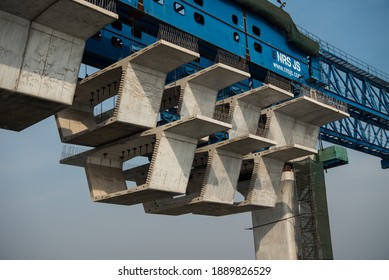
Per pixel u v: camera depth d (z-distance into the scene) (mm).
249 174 45906
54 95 24656
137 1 31156
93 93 33188
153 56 28781
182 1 34875
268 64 41719
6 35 23000
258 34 42000
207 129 31500
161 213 40094
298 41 44844
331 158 46500
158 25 33500
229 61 36781
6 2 22297
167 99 37469
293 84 44625
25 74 23750
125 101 29234
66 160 35781
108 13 23875
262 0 41469
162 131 30875
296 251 44062
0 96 23812
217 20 37531
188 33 34562
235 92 42031
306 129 44688
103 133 31594
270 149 40281
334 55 50219
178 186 32125
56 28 24312
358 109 53000
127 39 33750
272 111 42188
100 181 34625
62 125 33125
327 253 42094
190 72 37438
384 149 57094
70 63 25141
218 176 36844
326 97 44219
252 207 40531
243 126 40062
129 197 33094
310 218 42688
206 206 38188
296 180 44344
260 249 45719
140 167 41500
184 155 32312
